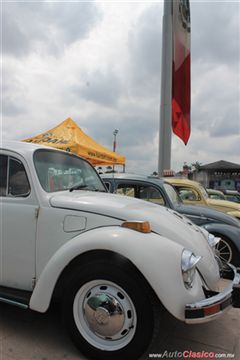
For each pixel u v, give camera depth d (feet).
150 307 7.89
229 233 17.51
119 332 8.16
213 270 9.35
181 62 36.81
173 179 25.75
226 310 8.37
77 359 8.50
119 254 8.11
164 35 37.47
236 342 9.84
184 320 7.68
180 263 7.91
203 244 9.98
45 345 9.14
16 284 9.77
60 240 9.11
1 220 9.95
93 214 9.02
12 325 10.26
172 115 37.19
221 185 98.68
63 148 24.20
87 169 13.24
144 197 19.26
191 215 18.60
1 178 10.39
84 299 8.59
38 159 10.43
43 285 8.78
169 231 9.04
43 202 9.55
